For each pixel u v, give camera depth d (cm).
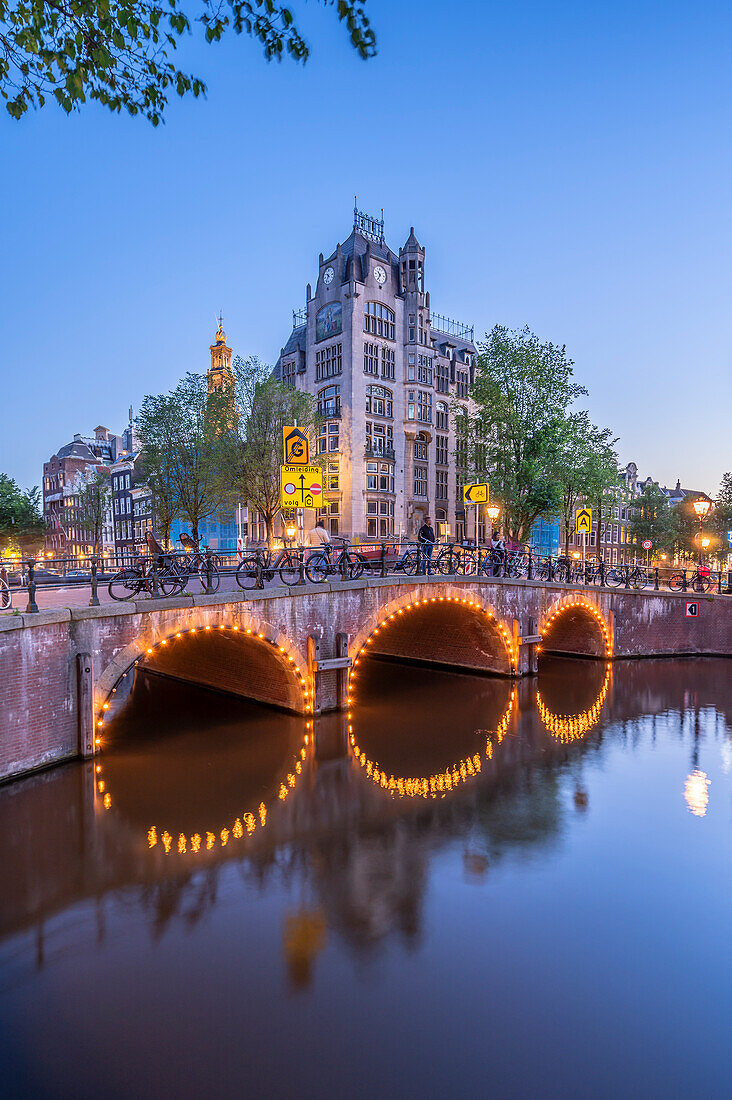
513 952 743
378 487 4088
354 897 855
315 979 686
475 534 4556
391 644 2658
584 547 5256
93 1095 531
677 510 5397
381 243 4359
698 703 1920
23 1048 582
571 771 1352
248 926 784
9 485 3419
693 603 2695
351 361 3959
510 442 2920
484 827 1080
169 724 1593
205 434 2981
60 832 1007
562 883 902
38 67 396
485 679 2233
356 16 369
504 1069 568
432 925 796
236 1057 576
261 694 1781
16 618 1062
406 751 1456
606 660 2569
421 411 4353
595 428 3228
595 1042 606
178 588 1541
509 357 2841
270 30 393
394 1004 652
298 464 1628
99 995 654
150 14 385
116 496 6056
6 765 1069
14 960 705
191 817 1082
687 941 768
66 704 1186
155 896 844
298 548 1623
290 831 1049
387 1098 536
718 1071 570
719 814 1143
